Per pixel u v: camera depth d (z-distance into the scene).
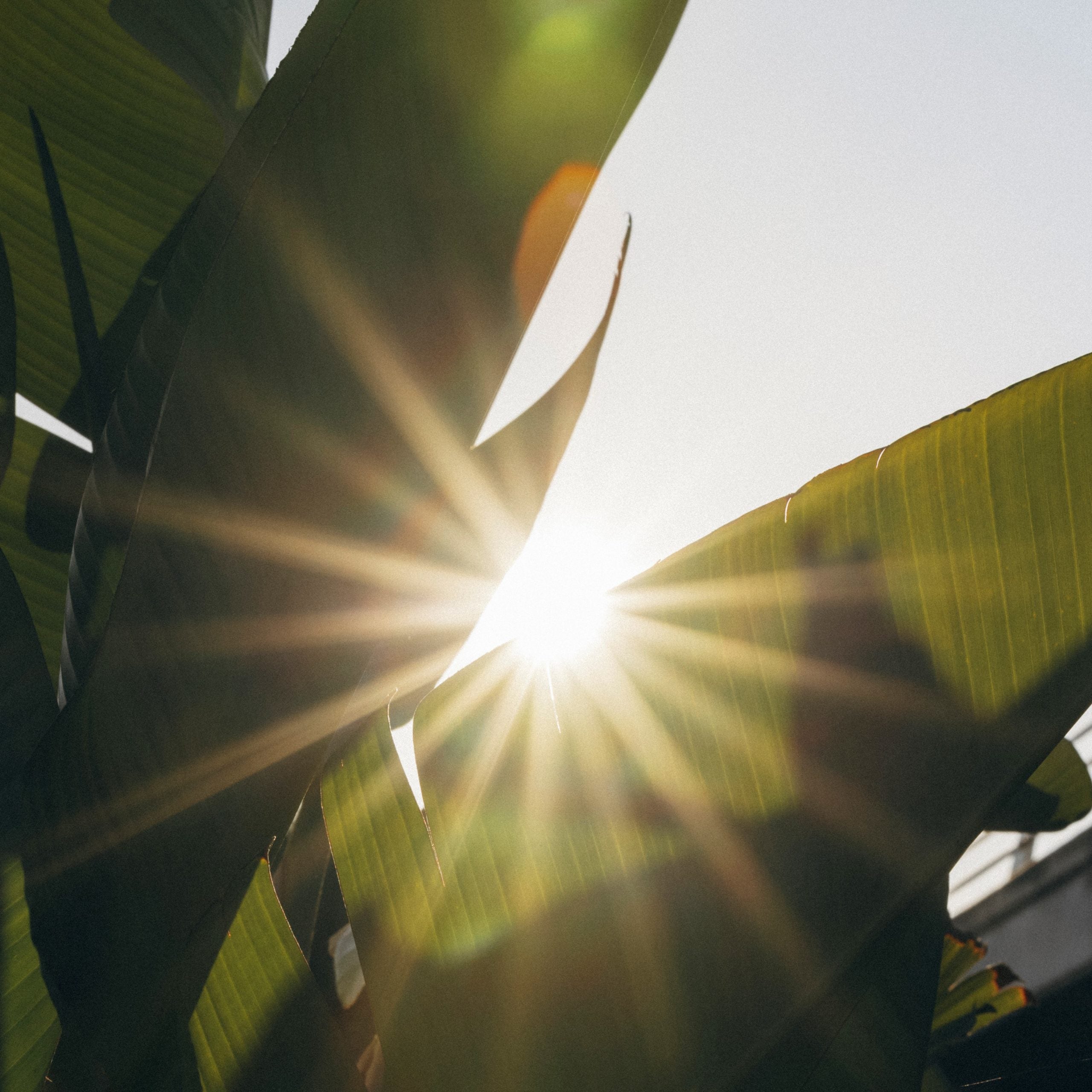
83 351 1.63
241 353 1.19
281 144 1.17
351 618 1.24
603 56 1.13
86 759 1.26
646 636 1.15
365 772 1.27
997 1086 2.84
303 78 1.29
